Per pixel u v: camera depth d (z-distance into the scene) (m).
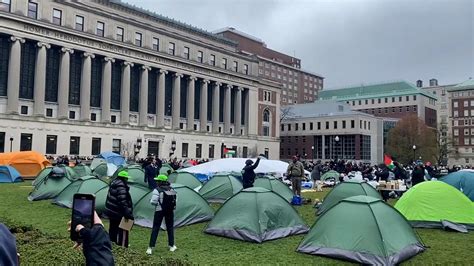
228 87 82.06
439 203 14.98
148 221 14.31
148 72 69.19
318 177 30.75
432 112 133.12
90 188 19.03
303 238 11.94
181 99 75.94
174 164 39.22
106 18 64.38
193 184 23.70
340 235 10.62
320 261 10.16
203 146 76.00
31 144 53.38
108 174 37.94
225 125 81.56
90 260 4.48
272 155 91.94
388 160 35.53
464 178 21.22
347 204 11.10
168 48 73.75
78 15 61.09
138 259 7.37
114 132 62.62
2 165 33.78
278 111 94.81
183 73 73.69
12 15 52.09
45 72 56.16
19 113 54.50
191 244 11.91
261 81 90.38
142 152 65.94
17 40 53.03
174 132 71.19
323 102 115.62
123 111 64.88
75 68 60.72
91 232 4.55
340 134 97.94
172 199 10.88
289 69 161.50
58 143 55.97
